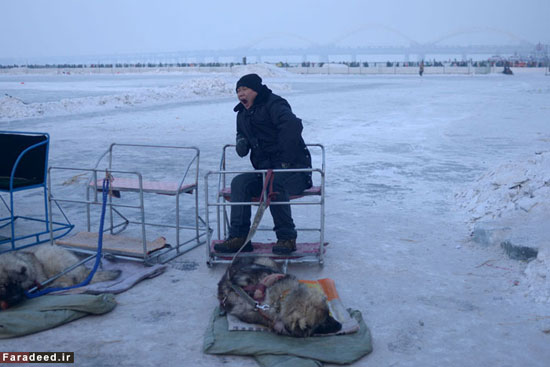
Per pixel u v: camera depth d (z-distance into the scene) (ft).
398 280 16.17
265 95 17.10
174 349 12.28
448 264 17.42
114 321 13.61
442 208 24.38
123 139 47.80
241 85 16.88
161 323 13.53
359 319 13.33
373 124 58.95
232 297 13.35
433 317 13.76
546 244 16.65
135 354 12.06
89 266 17.04
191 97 98.32
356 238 20.21
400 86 141.79
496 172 25.12
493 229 18.72
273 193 16.03
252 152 17.63
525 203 20.40
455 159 37.14
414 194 27.14
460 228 21.24
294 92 117.19
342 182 30.27
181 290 15.57
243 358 11.94
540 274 15.31
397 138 48.24
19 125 57.82
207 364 11.64
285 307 12.31
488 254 18.12
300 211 24.18
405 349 12.25
